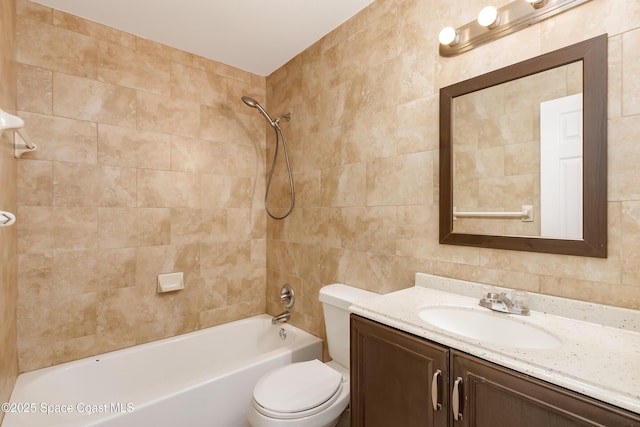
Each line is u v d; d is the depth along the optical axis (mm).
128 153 1910
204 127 2225
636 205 922
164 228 2053
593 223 989
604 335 899
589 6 1003
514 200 1176
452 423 854
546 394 694
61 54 1692
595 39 982
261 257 2521
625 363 729
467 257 1313
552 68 1078
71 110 1720
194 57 2182
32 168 1615
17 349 1569
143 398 1390
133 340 1940
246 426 1665
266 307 2545
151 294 2008
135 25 1846
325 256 1995
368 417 1104
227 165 2336
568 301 1031
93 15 1746
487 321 1109
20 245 1586
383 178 1639
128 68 1910
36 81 1620
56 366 1668
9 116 858
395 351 1010
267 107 2514
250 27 1887
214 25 1854
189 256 2162
